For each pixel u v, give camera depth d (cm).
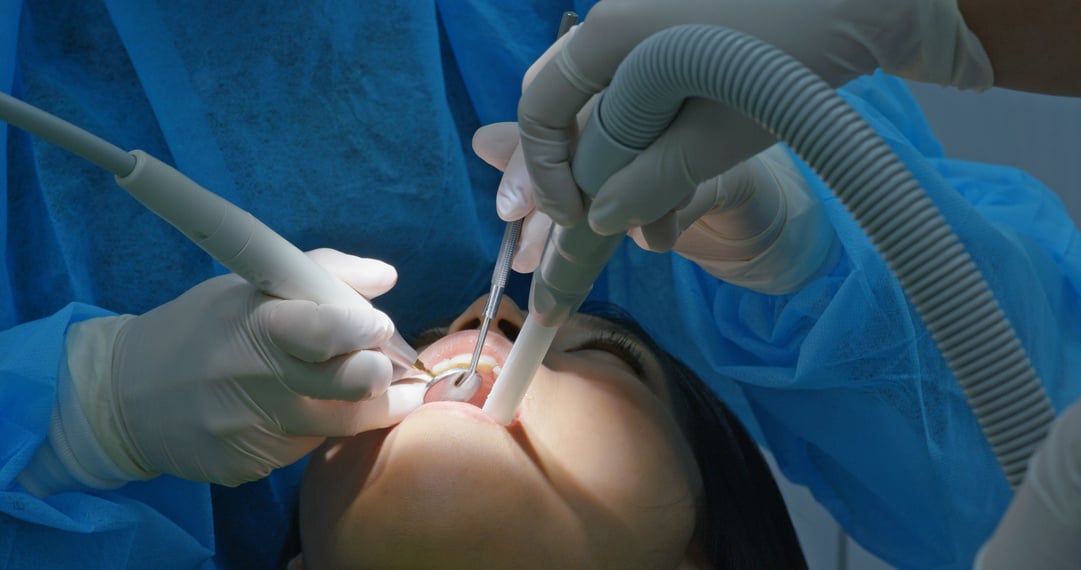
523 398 113
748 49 68
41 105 142
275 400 109
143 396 115
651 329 174
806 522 219
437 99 150
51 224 142
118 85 147
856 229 144
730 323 163
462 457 104
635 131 82
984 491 151
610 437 118
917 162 144
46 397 116
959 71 98
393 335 115
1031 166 222
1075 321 167
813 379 149
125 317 128
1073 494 56
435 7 157
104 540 125
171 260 148
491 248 166
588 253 92
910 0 90
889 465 158
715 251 146
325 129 148
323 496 114
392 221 152
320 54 147
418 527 103
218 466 114
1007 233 158
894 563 172
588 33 87
